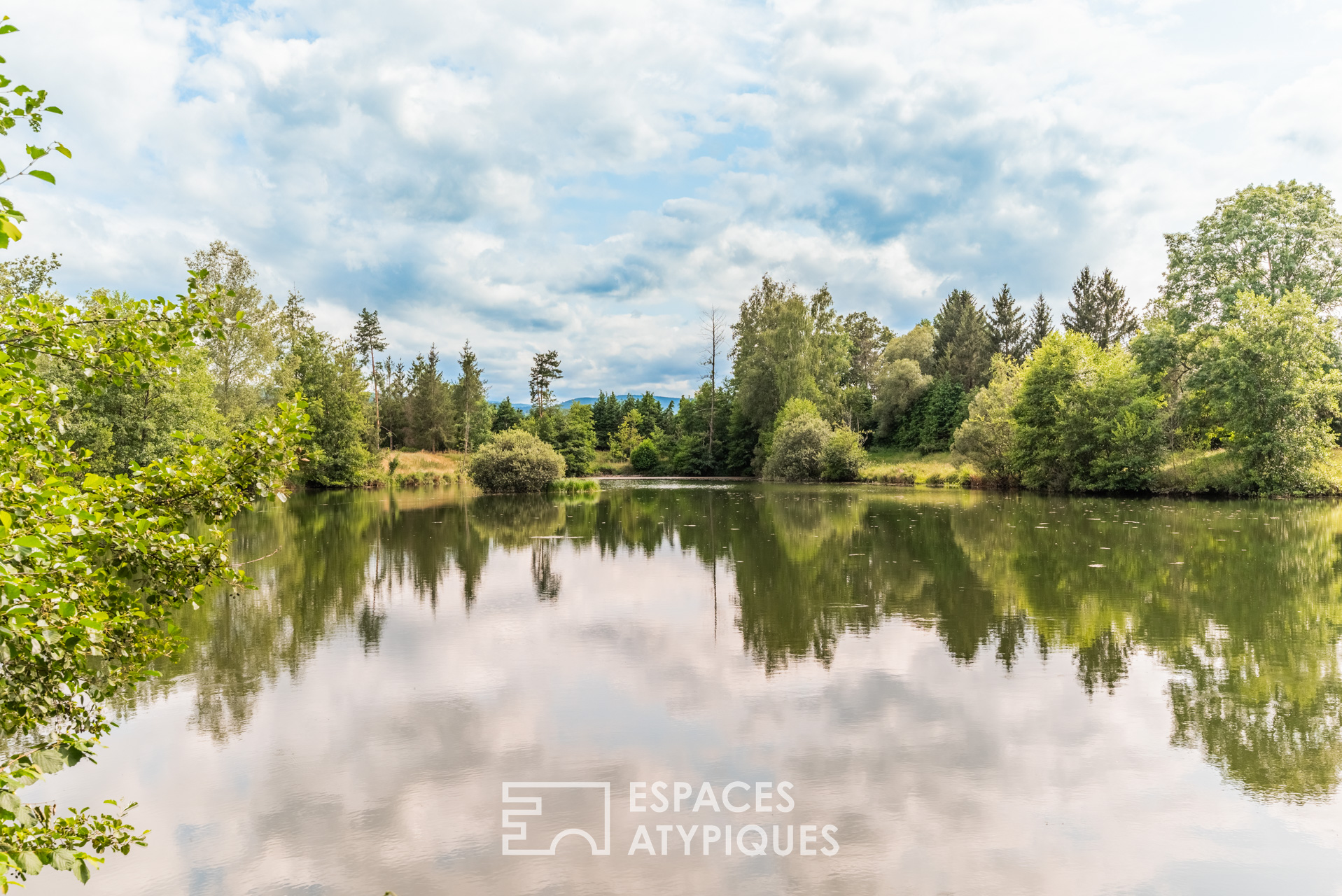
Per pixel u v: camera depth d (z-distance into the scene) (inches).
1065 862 187.8
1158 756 245.8
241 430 165.5
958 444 1601.9
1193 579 526.9
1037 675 325.7
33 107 117.7
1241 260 1374.3
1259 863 187.2
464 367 2878.9
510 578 570.9
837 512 1043.3
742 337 2470.5
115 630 140.6
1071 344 1397.6
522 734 269.3
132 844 199.6
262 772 240.5
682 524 927.7
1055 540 724.7
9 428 128.1
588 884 180.9
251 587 161.3
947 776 234.1
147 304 148.9
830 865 187.6
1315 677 319.6
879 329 3186.5
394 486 1777.8
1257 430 1160.2
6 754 238.8
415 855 194.5
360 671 340.5
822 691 309.6
